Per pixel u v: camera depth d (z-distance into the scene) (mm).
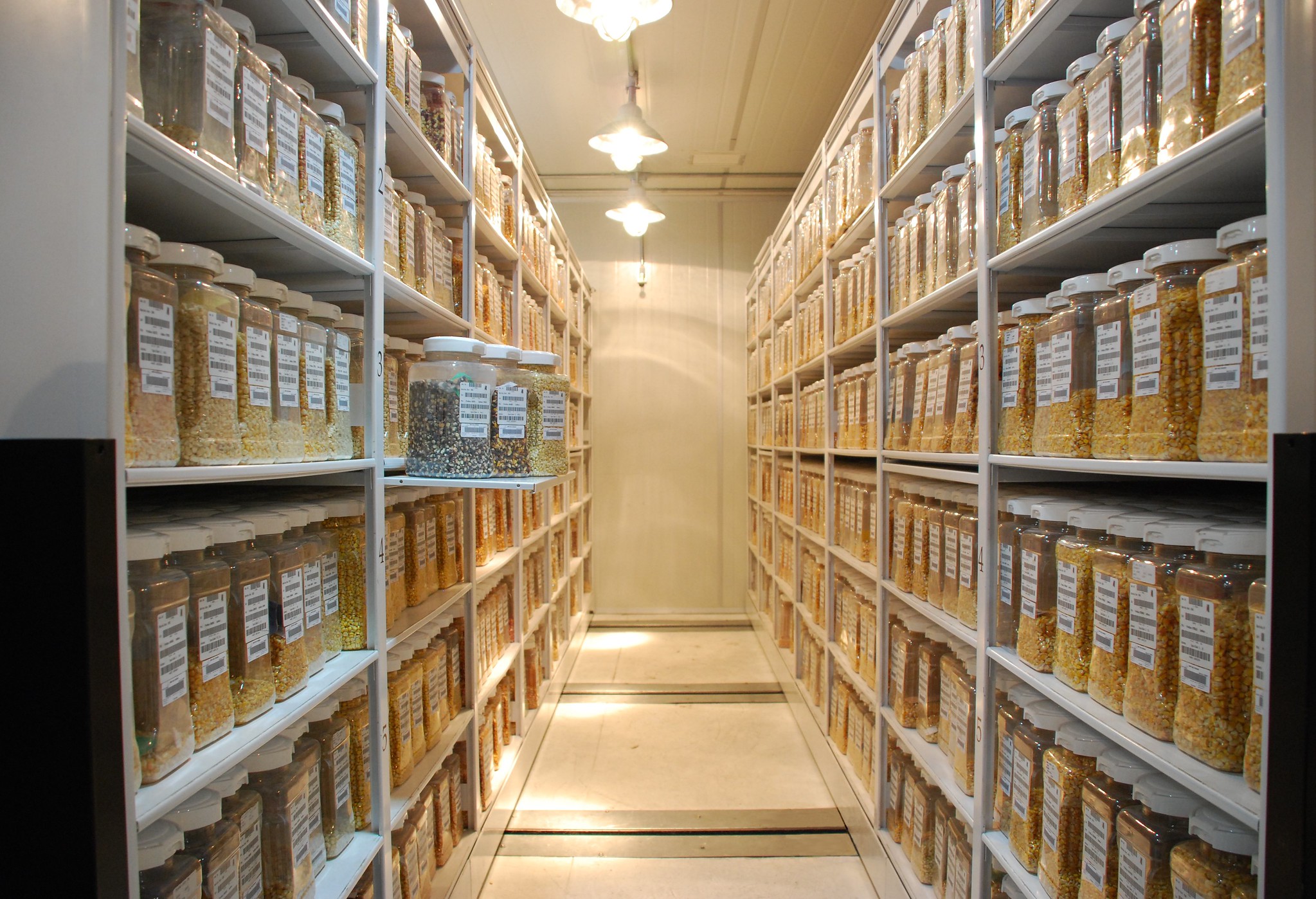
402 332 2127
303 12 1166
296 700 1122
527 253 2934
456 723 1958
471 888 1963
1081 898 1103
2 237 710
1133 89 1016
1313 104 717
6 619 678
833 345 2682
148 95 906
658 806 2557
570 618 4141
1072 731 1145
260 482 1619
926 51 1816
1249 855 840
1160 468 917
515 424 1486
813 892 2068
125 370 750
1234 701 863
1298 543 709
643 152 3268
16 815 681
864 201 2260
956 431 1610
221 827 973
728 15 3191
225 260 1304
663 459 5402
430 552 1872
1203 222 1169
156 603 846
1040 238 1195
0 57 709
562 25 3283
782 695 3707
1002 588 1401
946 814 1659
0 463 682
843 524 2598
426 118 1891
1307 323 717
